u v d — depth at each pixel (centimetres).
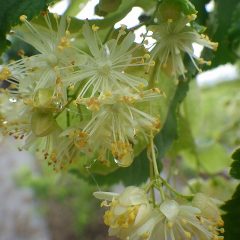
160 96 7
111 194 7
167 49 8
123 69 7
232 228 8
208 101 17
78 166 11
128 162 7
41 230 39
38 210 39
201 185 12
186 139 12
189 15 7
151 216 7
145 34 7
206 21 9
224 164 14
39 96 7
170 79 9
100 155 7
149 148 7
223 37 10
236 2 10
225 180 12
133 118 7
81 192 37
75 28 7
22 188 42
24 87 7
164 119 9
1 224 40
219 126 16
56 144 8
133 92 7
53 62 7
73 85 7
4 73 7
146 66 7
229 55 10
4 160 45
